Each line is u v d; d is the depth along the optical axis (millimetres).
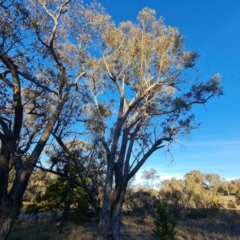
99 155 15492
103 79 16500
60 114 12672
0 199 9797
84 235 18656
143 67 15734
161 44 15391
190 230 21828
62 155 14367
